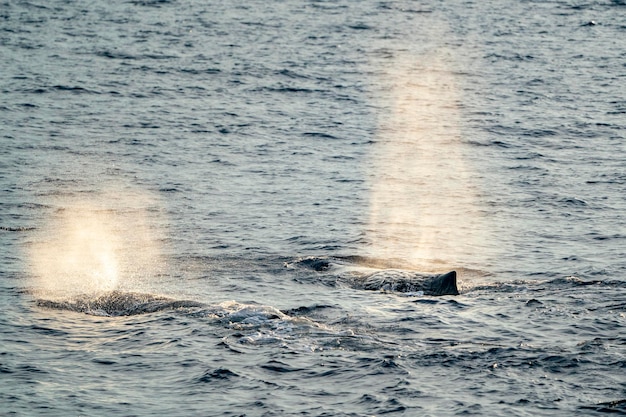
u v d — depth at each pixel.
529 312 60.34
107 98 148.00
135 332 56.81
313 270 72.19
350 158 117.88
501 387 48.25
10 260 74.56
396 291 65.88
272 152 119.75
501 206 95.69
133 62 177.38
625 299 63.47
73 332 57.19
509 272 72.69
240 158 116.00
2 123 129.00
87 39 199.00
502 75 177.88
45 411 46.00
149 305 61.91
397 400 46.91
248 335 55.69
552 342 54.66
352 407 46.28
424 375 49.84
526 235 84.50
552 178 108.38
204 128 131.75
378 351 53.16
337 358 52.16
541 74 178.75
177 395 47.81
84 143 120.62
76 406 46.56
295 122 137.62
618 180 107.31
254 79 167.25
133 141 122.81
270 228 86.00
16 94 147.12
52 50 185.75
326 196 98.94
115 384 49.22
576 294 64.81
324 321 59.22
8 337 56.09
